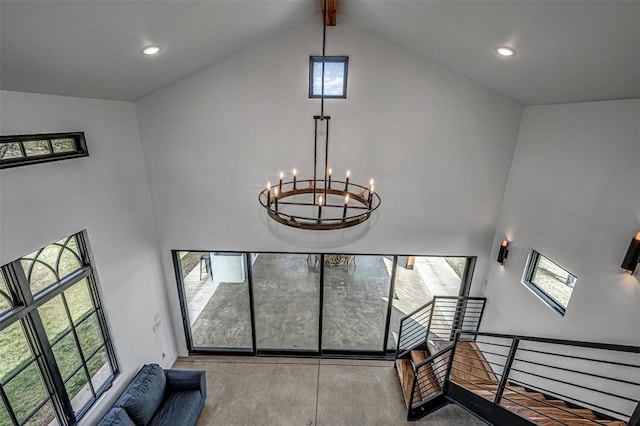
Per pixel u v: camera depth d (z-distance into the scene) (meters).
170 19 2.48
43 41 2.09
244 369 5.31
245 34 3.56
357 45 4.05
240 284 5.43
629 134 2.76
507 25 2.34
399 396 4.81
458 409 4.61
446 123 4.34
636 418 2.18
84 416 3.47
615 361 2.88
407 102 4.27
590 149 3.16
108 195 3.81
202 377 4.41
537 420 3.11
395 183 4.62
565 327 3.40
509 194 4.51
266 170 4.59
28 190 2.80
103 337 3.83
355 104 4.29
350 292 5.49
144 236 4.58
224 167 4.59
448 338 5.50
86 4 1.87
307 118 4.34
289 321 5.72
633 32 1.79
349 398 4.77
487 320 5.01
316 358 5.55
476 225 4.82
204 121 4.38
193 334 5.69
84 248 3.51
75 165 3.29
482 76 3.83
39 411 3.05
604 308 2.96
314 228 2.41
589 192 3.15
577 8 1.80
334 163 4.54
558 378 3.52
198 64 3.90
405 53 4.08
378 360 5.51
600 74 2.48
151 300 4.78
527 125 4.18
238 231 4.91
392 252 5.00
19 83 2.56
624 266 2.67
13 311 2.76
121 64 2.96
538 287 3.96
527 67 2.96
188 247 5.02
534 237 3.96
